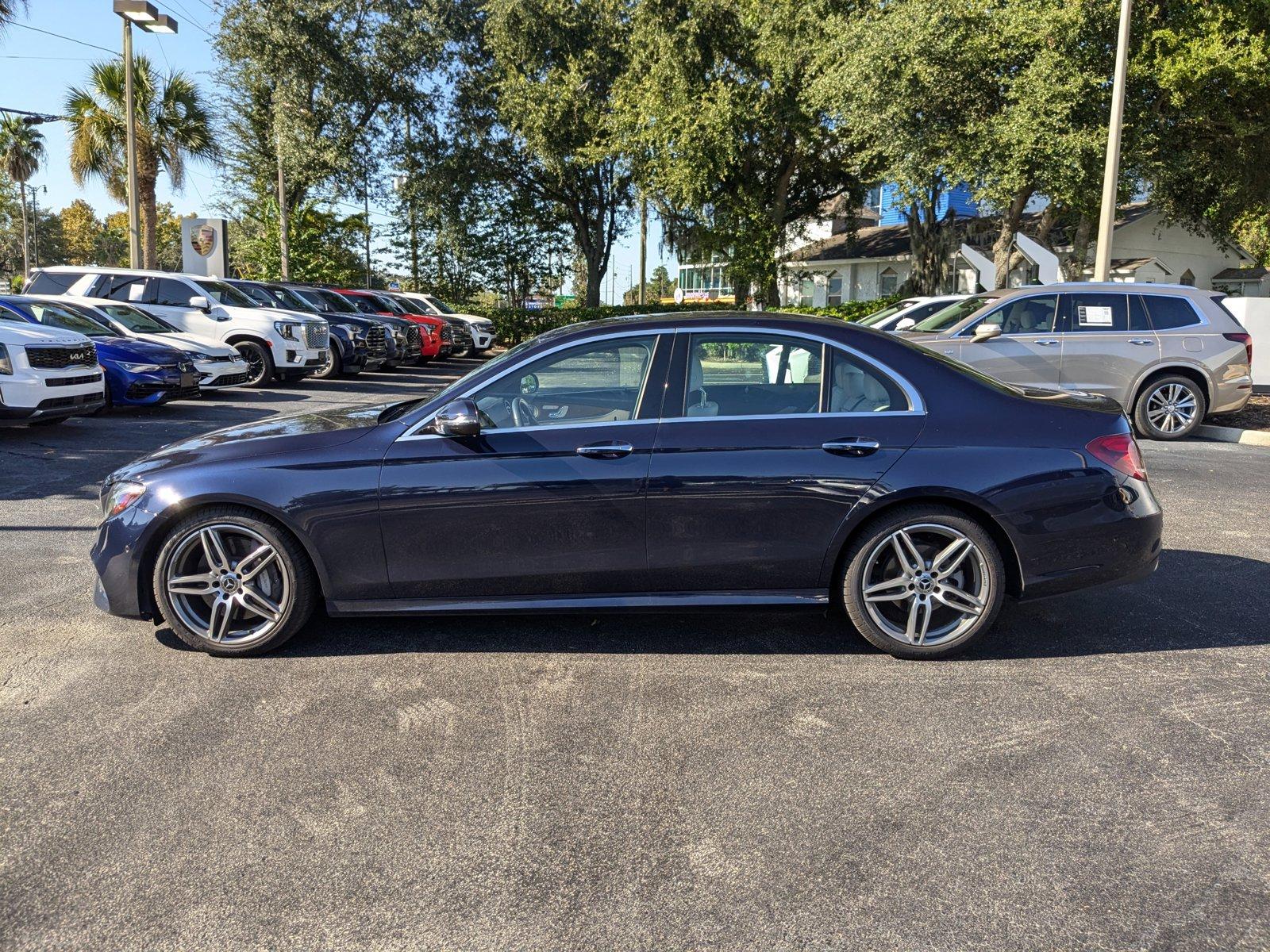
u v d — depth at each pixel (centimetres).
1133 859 268
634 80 2805
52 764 324
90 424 1148
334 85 3041
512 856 271
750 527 408
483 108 3306
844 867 264
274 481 410
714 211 3039
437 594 420
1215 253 3712
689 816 291
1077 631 456
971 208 3891
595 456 408
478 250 3644
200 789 307
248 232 3494
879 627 416
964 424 411
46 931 238
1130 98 1875
